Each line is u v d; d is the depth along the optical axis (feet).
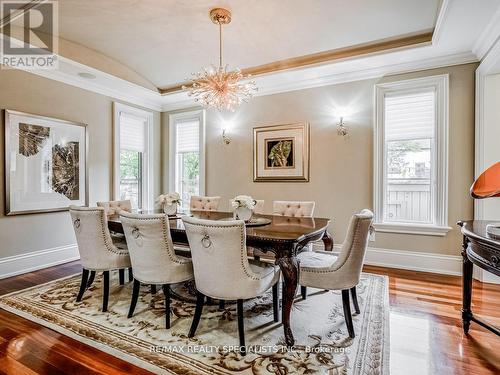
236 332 6.85
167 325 7.03
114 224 8.90
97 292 9.28
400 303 8.43
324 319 7.48
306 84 13.52
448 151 11.05
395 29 10.09
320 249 13.38
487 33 9.05
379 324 7.20
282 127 14.11
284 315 6.37
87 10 9.25
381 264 12.23
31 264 11.58
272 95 14.37
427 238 11.51
